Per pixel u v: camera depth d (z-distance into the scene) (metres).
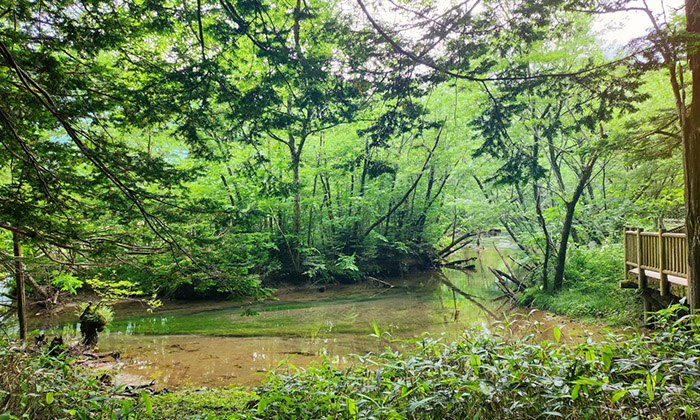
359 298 16.86
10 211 4.26
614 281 12.38
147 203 5.46
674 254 8.21
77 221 5.29
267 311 14.35
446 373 2.88
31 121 4.54
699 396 2.38
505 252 30.55
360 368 3.52
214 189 15.09
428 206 23.20
